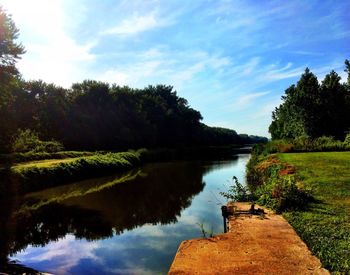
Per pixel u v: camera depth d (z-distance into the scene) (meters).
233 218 10.33
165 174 32.38
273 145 37.16
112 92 68.38
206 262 6.91
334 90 46.28
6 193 19.75
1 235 12.73
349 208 10.22
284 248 7.48
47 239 12.16
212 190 21.97
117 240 11.77
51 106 54.22
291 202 11.04
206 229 12.59
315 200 11.38
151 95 89.62
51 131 52.59
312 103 45.78
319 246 7.32
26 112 52.16
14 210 16.94
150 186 24.52
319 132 46.00
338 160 21.59
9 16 26.02
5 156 29.06
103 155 38.44
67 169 27.17
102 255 10.28
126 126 65.50
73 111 56.53
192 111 97.94
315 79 46.56
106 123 60.75
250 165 29.56
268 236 8.37
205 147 100.06
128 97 73.56
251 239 8.20
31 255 10.47
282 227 9.08
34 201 19.12
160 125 81.38
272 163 22.09
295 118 47.47
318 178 14.80
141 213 15.83
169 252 10.31
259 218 10.16
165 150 68.00
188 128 95.12
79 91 62.19
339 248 7.11
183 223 13.67
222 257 7.14
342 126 45.94
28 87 55.25
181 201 18.52
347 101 46.69
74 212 16.36
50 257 10.26
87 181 27.56
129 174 32.72
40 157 33.09
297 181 14.72
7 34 25.58
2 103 29.06
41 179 23.50
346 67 48.34
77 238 12.20
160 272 8.81
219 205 17.11
